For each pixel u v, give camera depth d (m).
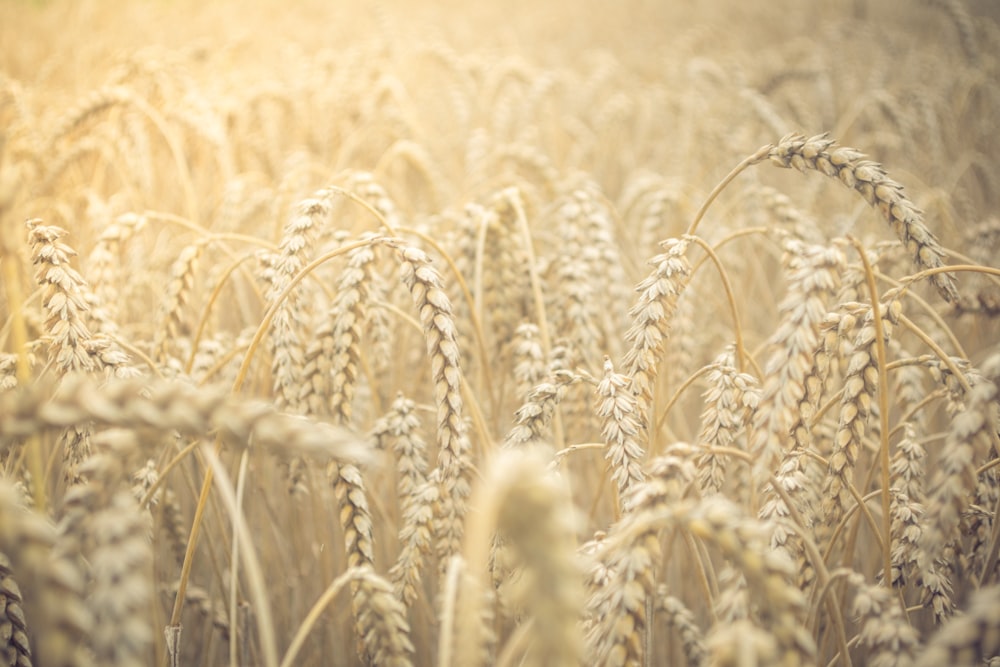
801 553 0.58
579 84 2.01
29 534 0.43
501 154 1.08
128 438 0.46
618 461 0.57
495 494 0.40
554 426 0.72
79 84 1.62
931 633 0.70
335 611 0.73
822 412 0.62
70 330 0.58
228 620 0.70
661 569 0.68
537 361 0.69
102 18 2.48
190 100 1.07
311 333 0.73
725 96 1.84
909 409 0.70
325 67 1.67
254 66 2.09
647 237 0.94
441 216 0.85
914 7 3.56
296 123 1.39
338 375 0.63
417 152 1.03
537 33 3.24
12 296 0.51
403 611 0.60
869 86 1.85
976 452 0.50
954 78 1.82
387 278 0.79
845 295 0.65
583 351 0.71
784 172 1.52
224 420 0.45
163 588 0.70
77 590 0.44
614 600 0.51
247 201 1.00
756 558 0.47
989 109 1.69
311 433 0.45
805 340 0.52
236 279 0.83
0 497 0.43
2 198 0.50
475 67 1.76
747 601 0.51
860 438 0.58
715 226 1.04
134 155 1.04
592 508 0.70
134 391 0.46
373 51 1.72
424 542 0.62
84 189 0.94
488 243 0.76
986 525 0.61
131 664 0.42
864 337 0.58
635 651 0.50
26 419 0.45
